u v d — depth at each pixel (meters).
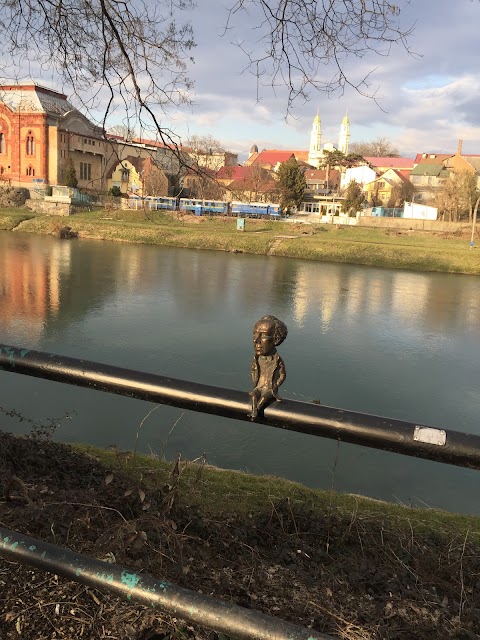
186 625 2.07
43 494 3.12
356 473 9.19
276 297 27.91
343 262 46.16
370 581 2.67
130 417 10.79
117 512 2.83
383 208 74.38
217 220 61.66
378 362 17.08
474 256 45.12
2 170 66.56
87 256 39.91
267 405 1.57
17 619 2.12
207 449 9.71
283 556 2.86
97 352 16.56
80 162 66.25
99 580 1.19
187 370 15.11
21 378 12.62
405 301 28.97
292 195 68.06
